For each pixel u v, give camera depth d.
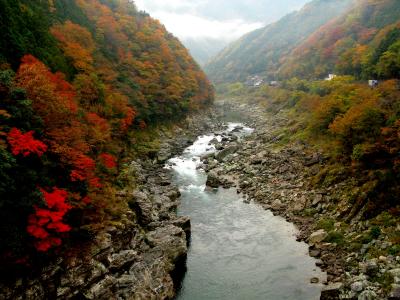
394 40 72.94
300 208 38.94
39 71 28.39
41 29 43.97
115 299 23.97
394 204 31.11
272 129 77.81
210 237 35.44
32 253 21.31
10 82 23.97
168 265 28.23
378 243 28.11
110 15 93.56
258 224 37.69
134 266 26.94
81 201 25.42
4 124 21.92
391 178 32.66
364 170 36.88
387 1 134.38
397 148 33.72
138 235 30.42
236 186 48.50
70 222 24.45
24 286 20.64
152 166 56.28
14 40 33.16
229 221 38.69
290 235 34.84
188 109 93.56
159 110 75.50
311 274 28.14
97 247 24.88
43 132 25.30
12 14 37.06
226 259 31.55
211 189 48.00
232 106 140.88
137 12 122.44
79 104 40.31
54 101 26.69
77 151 27.14
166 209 38.19
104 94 51.31
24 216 21.08
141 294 24.67
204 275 29.28
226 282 28.28
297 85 121.19
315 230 34.25
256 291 26.97
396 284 22.91
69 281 22.59
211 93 128.88
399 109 38.94
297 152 52.16
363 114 39.34
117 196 33.19
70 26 58.53
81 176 26.20
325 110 52.84
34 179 22.08
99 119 40.25
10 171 20.72
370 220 31.11
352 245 29.45
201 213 40.75
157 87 77.75
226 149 61.75
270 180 47.28
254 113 118.31
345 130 40.59
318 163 45.94
